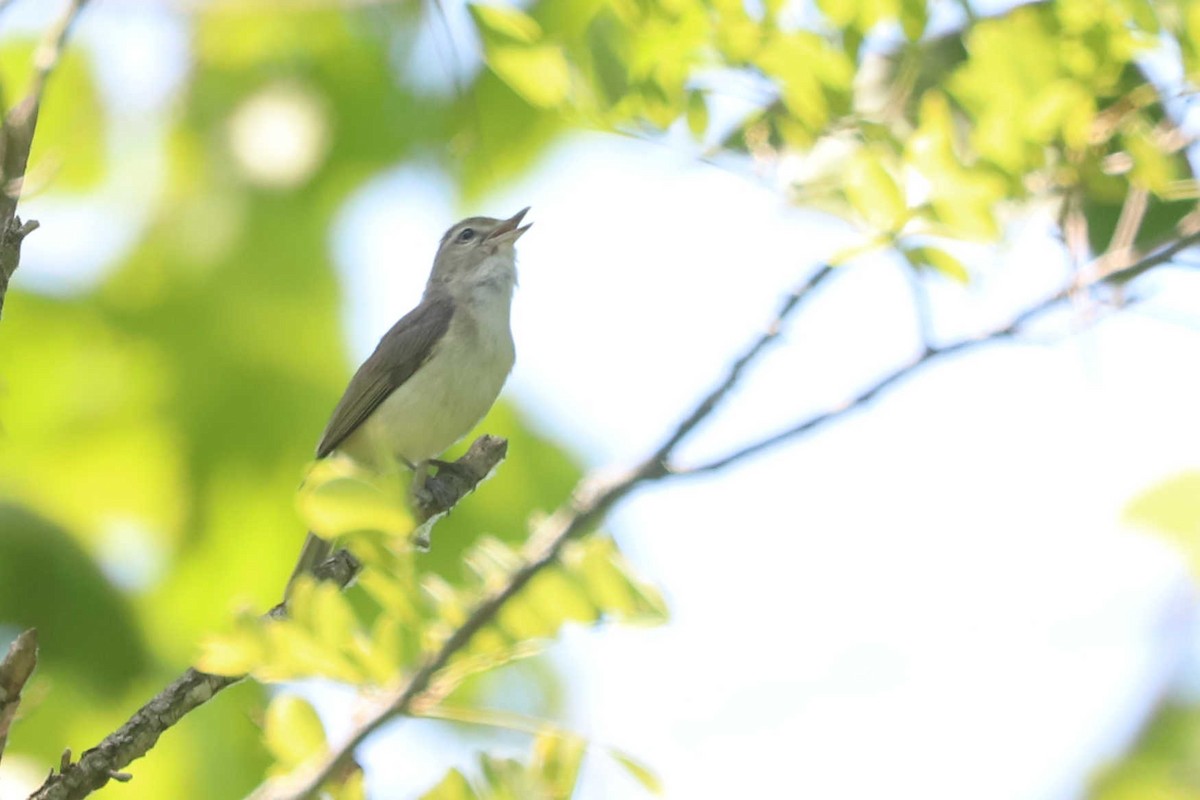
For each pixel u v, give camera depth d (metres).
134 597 11.84
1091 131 7.09
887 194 6.54
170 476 13.52
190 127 13.10
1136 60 7.20
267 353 13.49
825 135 6.98
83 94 12.95
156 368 13.48
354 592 9.80
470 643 5.43
